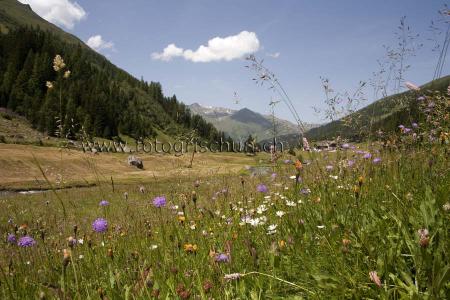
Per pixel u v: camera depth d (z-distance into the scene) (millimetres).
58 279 3574
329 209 3713
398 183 4070
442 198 2869
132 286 3002
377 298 2373
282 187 5215
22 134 135875
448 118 4473
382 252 2812
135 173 59844
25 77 177125
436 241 2539
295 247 3199
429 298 2043
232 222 4492
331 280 2695
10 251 4473
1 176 49156
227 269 3141
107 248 4363
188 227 4336
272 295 2691
